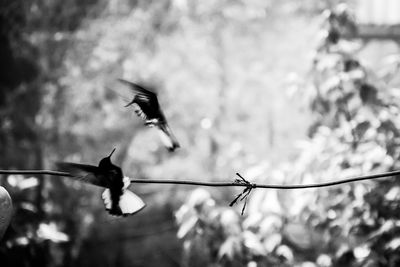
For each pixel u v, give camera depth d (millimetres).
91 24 8875
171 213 10594
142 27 9398
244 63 11281
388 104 5223
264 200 4922
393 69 5434
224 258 4691
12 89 8328
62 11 8516
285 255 4816
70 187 8508
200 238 4875
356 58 5355
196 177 10547
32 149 8391
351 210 4910
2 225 3646
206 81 10977
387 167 4820
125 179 2379
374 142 5027
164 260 10250
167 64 10141
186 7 9484
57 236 5672
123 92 2654
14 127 8281
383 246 4734
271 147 10531
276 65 11164
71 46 8742
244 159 9664
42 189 7781
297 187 2979
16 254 5762
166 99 10352
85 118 9102
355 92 5211
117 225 9883
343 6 5504
